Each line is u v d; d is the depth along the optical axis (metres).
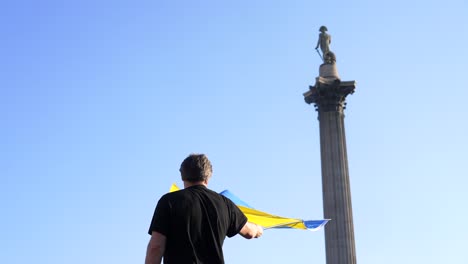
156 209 8.55
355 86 57.31
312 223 15.06
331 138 56.25
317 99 57.62
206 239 8.57
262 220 15.09
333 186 54.56
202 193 8.81
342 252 52.47
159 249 8.30
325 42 59.69
